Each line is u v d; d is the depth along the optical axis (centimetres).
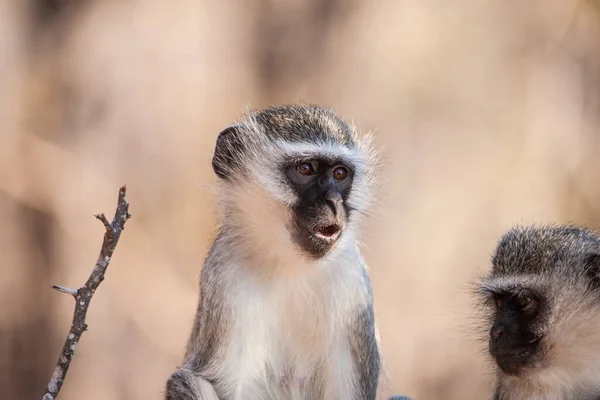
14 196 1717
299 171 985
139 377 1683
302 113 1039
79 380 1683
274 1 1769
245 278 982
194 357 994
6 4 1741
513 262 1003
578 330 968
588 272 984
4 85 1731
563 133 1748
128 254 1698
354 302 1007
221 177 1021
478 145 1722
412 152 1714
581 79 1770
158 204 1725
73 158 1734
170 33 1759
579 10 1778
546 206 1717
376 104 1731
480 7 1755
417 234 1683
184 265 1705
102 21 1762
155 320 1686
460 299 1591
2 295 1723
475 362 1634
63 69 1752
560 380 977
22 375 1730
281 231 971
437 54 1739
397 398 1017
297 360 999
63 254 1727
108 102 1748
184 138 1742
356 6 1756
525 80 1753
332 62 1756
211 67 1759
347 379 1004
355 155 1009
